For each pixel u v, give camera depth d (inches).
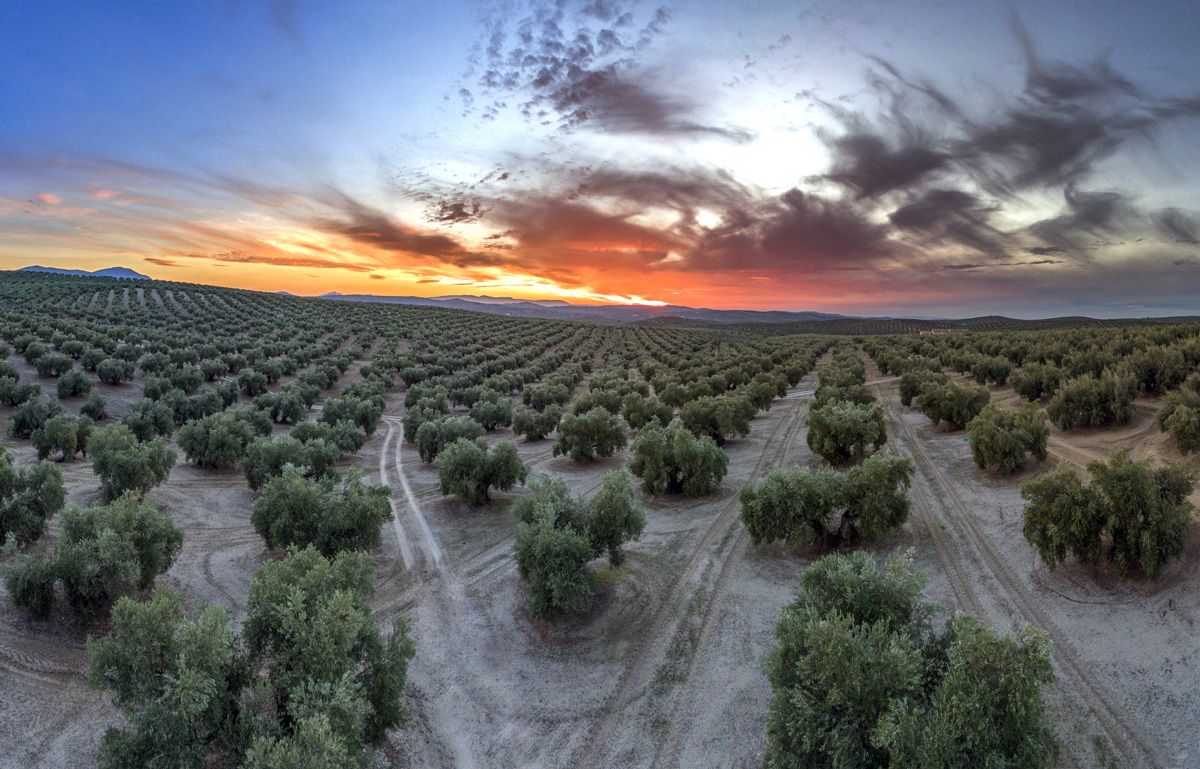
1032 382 1441.9
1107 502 610.9
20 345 2411.4
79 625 610.2
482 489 1136.2
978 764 364.2
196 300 5172.2
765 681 566.9
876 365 2898.6
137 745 395.5
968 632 399.9
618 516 754.8
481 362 3412.9
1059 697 485.7
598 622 697.0
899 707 376.5
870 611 487.8
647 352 4247.0
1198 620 527.8
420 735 531.8
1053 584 639.8
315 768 370.6
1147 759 420.2
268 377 2541.8
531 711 561.9
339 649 448.1
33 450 1343.5
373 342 4094.5
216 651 419.2
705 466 1080.2
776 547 841.5
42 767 448.1
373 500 837.2
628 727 533.6
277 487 842.8
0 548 733.9
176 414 1765.5
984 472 1016.2
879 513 775.7
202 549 896.3
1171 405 992.9
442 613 743.1
